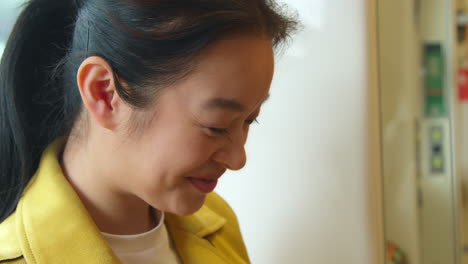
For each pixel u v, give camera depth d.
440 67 1.20
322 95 1.06
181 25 0.54
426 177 1.19
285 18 0.64
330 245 1.07
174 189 0.60
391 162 1.12
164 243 0.74
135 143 0.58
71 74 0.63
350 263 1.06
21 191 0.66
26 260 0.58
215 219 0.86
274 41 0.64
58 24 0.68
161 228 0.74
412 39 1.16
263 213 1.11
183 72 0.55
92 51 0.60
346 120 1.05
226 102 0.55
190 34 0.53
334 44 1.05
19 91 0.67
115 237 0.66
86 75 0.57
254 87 0.56
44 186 0.63
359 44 1.04
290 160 1.08
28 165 0.67
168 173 0.58
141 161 0.59
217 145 0.59
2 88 0.67
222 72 0.55
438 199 1.20
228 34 0.54
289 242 1.09
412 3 1.15
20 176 0.67
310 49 1.06
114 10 0.58
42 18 0.67
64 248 0.59
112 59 0.58
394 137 1.13
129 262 0.67
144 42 0.55
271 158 1.10
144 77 0.56
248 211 1.12
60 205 0.60
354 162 1.05
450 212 1.21
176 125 0.56
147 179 0.59
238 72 0.55
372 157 1.05
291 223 1.09
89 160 0.64
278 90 1.08
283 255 1.10
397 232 1.14
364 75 1.04
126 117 0.58
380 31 1.10
